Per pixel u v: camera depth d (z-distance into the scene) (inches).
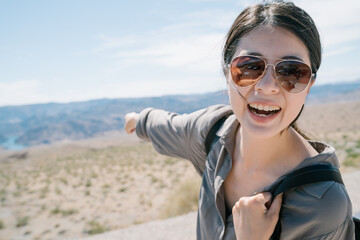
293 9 38.0
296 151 42.7
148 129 66.4
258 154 42.9
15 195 1166.3
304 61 37.7
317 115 4466.0
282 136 41.4
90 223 703.1
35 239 621.3
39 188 1314.0
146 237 180.5
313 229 37.0
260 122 38.2
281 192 38.7
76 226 698.2
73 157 2933.1
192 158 60.0
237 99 39.9
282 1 39.3
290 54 36.9
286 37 37.1
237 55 40.3
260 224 38.4
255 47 38.0
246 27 39.0
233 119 48.8
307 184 37.6
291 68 36.7
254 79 37.7
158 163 1721.2
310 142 49.0
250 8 40.1
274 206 38.8
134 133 73.5
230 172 48.1
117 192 1055.6
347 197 37.1
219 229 47.0
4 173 2074.3
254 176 44.1
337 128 3216.0
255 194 41.3
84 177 1513.3
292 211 38.5
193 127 55.2
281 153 42.2
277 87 36.6
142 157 2209.6
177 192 435.8
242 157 45.9
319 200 36.2
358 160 632.4
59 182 1439.5
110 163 2055.9
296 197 38.2
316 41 38.9
